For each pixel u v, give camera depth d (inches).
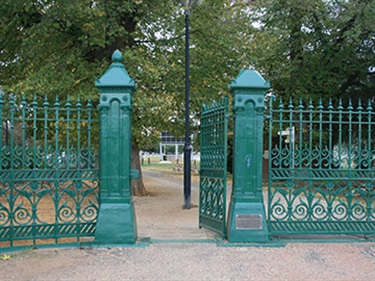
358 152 254.8
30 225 228.7
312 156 254.7
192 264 206.8
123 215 237.1
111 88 237.9
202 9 482.6
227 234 248.8
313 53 638.5
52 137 436.5
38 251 224.2
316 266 207.0
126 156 239.3
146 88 443.2
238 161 247.4
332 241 251.8
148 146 533.3
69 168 234.5
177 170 1253.1
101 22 418.3
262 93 249.0
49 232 232.4
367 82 635.5
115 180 238.2
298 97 639.1
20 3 414.0
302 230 253.0
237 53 494.0
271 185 251.9
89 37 441.4
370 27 553.0
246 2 605.0
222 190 255.4
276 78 637.3
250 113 248.2
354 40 580.1
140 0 415.2
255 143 248.1
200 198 300.5
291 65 634.2
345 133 657.6
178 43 475.5
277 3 603.8
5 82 516.1
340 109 252.2
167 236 270.1
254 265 206.7
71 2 389.1
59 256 215.9
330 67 637.9
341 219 256.5
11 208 226.5
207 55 486.9
